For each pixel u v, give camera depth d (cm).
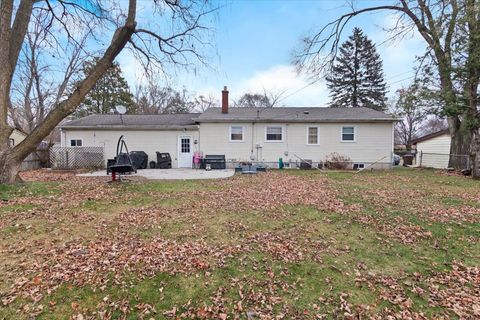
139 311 279
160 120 1817
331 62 1557
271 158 1694
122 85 3338
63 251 402
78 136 1708
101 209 626
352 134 1672
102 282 323
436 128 3728
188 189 883
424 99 1365
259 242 448
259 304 293
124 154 1034
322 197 757
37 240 441
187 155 1709
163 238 460
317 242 450
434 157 1925
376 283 333
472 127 1224
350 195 786
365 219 561
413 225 527
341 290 318
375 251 418
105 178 1134
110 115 1991
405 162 2245
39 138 823
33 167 1642
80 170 1500
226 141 1697
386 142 1656
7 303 283
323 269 364
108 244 430
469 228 511
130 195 772
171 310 281
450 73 1270
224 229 506
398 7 1482
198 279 336
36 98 2342
